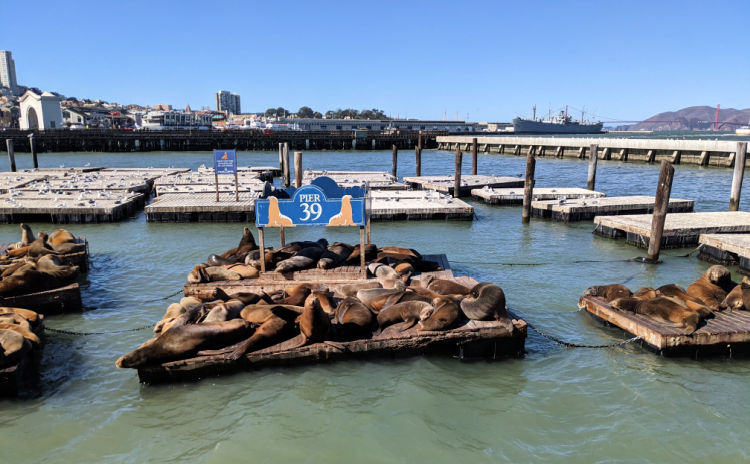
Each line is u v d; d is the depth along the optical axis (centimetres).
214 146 7444
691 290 924
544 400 684
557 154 5444
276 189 1209
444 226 1914
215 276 994
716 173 3572
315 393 696
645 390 707
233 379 729
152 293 1130
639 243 1570
